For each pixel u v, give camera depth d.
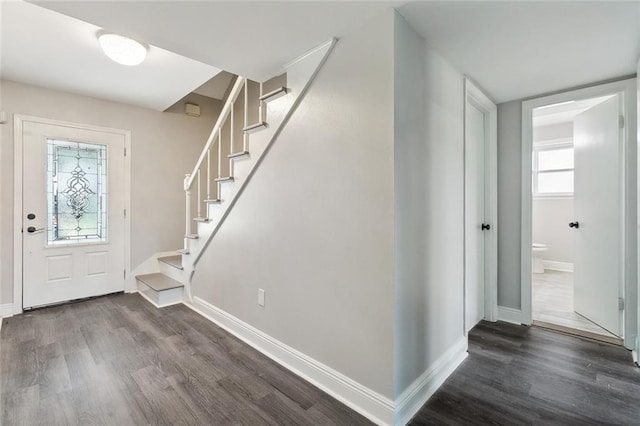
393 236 1.46
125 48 2.23
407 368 1.57
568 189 4.80
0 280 2.89
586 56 1.94
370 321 1.56
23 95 2.99
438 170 1.87
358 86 1.61
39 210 3.09
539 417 1.54
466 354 2.17
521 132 2.70
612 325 2.46
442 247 1.92
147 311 3.05
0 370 1.96
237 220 2.53
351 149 1.64
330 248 1.76
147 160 3.79
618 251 2.38
